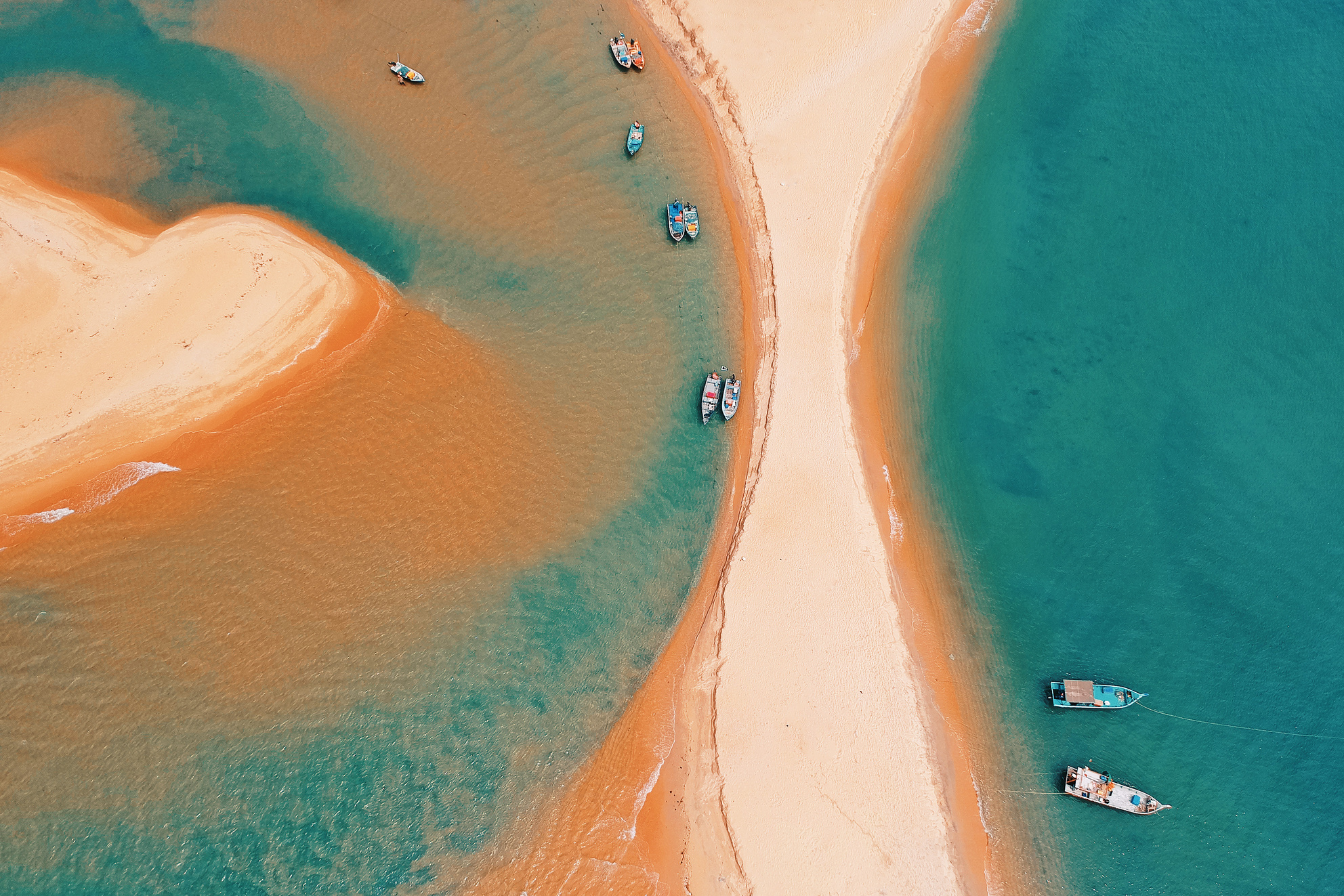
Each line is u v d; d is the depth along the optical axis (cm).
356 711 4041
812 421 4653
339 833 3881
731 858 4053
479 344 4634
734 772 4147
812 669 4300
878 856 4097
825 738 4219
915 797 4188
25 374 4256
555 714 4166
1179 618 4456
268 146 4853
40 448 4172
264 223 4709
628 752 4153
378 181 4859
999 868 4156
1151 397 4753
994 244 4941
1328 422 4734
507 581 4319
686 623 4353
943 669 4372
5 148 4684
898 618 4416
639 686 4253
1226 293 4906
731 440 4616
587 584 4369
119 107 4825
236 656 4031
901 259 4919
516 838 3984
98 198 4659
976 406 4725
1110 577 4512
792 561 4441
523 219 4866
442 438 4472
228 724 3931
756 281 4856
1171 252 4956
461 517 4378
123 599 4025
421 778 4000
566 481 4500
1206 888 4156
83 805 3756
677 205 4881
